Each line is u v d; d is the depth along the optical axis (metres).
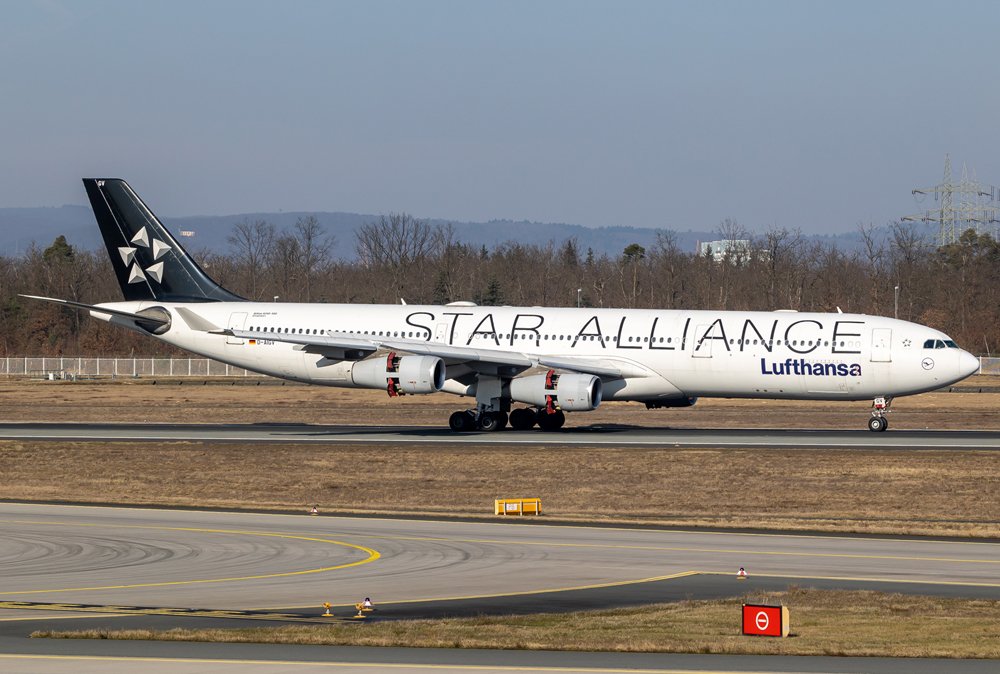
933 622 87.88
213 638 81.44
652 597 98.38
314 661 74.44
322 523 140.25
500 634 83.00
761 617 83.06
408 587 102.19
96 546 123.44
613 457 192.00
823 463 183.00
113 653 76.69
